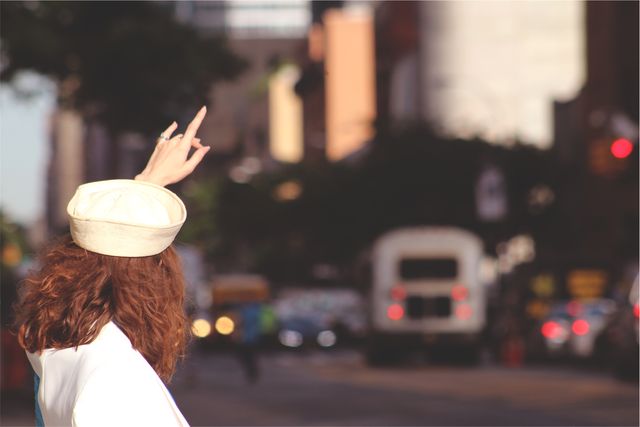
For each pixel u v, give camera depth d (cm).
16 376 2270
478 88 10775
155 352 325
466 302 3972
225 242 10188
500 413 2047
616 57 6188
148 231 318
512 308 4338
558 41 10881
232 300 6109
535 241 7175
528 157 7081
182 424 298
